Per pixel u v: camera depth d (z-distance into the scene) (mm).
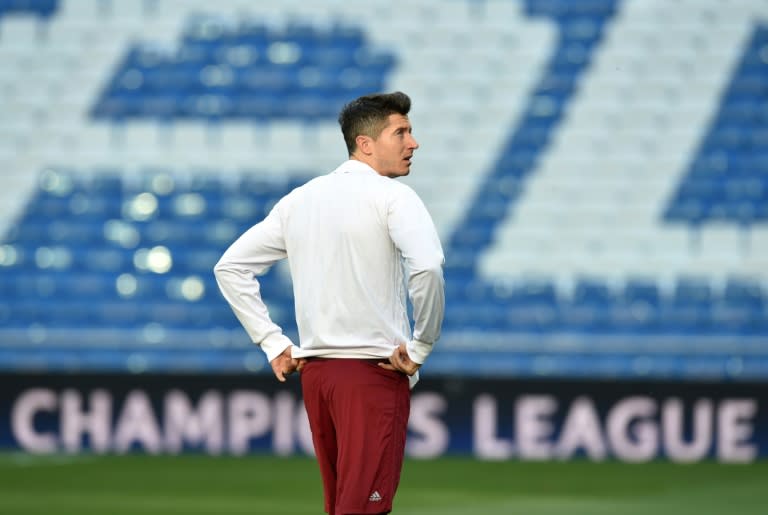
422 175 40188
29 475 29094
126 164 40625
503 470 30156
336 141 41219
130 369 35656
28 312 37125
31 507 25109
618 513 24656
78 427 32469
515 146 40688
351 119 12281
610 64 42125
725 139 40438
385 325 11984
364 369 11953
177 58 42750
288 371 12766
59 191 39938
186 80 42312
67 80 42375
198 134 41156
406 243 11578
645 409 31781
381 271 11953
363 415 11922
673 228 38656
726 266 37688
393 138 12234
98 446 32469
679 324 36281
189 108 41656
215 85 42188
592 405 31953
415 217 11711
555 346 35438
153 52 42875
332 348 12008
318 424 12359
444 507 25266
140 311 37062
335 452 12453
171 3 43750
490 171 40188
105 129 41312
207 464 30797
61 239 38812
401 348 11820
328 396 12055
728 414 31578
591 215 39031
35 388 32469
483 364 35156
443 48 42844
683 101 41312
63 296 37469
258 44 43000
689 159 40031
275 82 42250
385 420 11992
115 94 42062
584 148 40500
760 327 36312
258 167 40719
